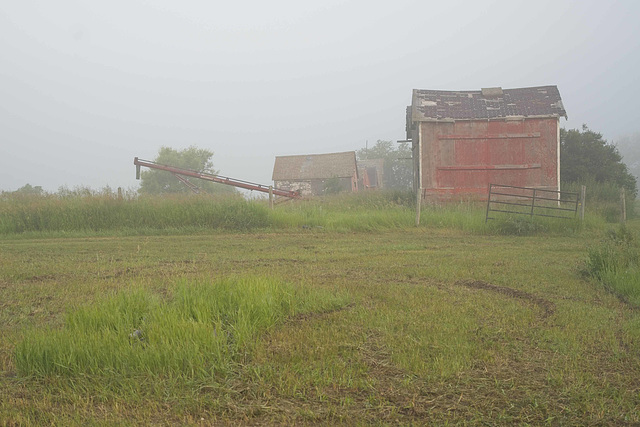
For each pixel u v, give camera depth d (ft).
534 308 22.25
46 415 12.50
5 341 17.53
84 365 15.19
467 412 12.62
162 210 58.34
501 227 56.18
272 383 14.16
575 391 13.70
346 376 14.60
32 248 43.01
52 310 22.18
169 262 35.45
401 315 20.43
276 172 187.73
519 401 13.19
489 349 16.83
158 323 17.30
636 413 12.56
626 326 19.17
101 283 27.32
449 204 72.49
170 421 12.30
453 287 26.53
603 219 63.82
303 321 19.56
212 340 16.07
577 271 30.96
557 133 80.48
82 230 55.11
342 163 185.47
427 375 14.52
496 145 81.51
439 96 87.81
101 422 12.06
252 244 45.91
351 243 46.73
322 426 12.00
